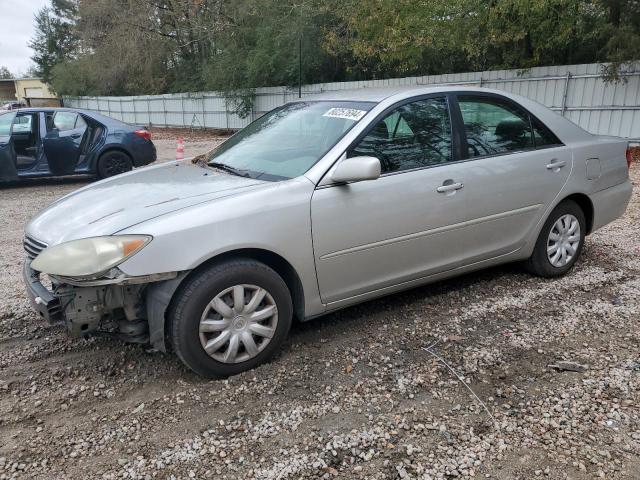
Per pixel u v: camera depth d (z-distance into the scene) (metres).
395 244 3.57
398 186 3.52
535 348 3.43
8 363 3.33
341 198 3.31
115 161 10.48
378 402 2.87
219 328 3.02
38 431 2.67
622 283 4.51
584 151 4.57
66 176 11.13
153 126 34.09
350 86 21.11
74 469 2.40
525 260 4.57
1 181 9.55
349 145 3.42
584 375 3.11
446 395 2.94
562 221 4.55
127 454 2.50
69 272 2.72
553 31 14.02
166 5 33.22
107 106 38.62
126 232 2.83
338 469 2.39
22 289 4.62
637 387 2.97
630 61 12.48
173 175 3.75
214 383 3.07
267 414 2.78
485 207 3.97
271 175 3.44
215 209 2.97
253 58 24.62
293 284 3.33
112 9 34.16
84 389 3.04
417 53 16.66
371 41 17.83
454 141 3.87
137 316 2.99
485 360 3.29
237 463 2.43
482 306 4.08
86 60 40.16
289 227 3.13
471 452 2.49
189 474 2.37
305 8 21.81
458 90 4.00
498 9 13.77
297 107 4.21
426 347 3.46
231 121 27.80
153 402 2.90
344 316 3.94
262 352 3.20
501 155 4.08
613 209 4.89
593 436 2.58
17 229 6.93
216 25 28.48
